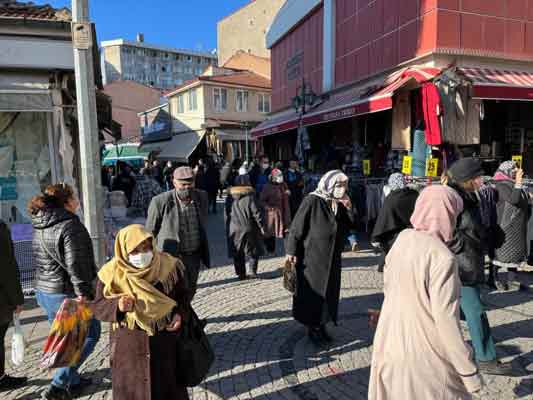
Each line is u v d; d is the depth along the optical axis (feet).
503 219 18.61
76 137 27.43
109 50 310.24
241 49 137.08
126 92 134.10
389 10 35.27
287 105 62.13
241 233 22.21
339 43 45.06
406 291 6.81
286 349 14.21
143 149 110.32
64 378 11.02
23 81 21.33
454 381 6.61
